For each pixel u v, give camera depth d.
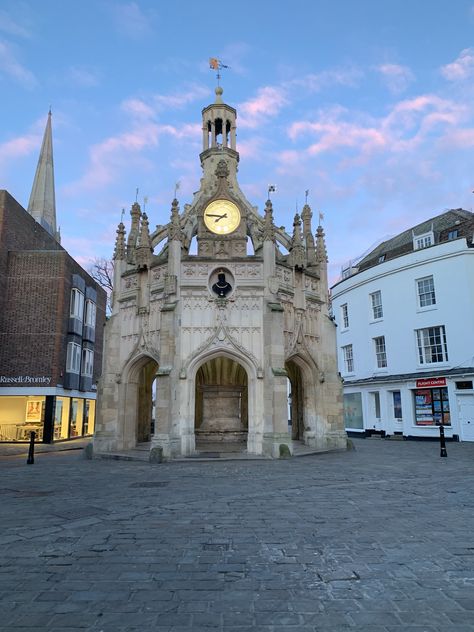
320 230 24.97
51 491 11.40
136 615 4.48
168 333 19.33
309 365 22.59
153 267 21.84
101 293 46.16
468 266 30.08
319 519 8.32
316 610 4.59
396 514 8.69
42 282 34.78
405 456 19.69
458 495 10.60
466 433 28.16
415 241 35.62
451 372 29.09
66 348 35.62
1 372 33.12
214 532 7.46
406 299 33.25
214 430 22.30
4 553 6.43
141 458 18.38
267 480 12.88
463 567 5.82
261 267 20.73
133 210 24.95
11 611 4.58
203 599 4.87
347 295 39.28
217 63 28.52
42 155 61.09
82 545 6.79
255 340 20.00
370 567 5.82
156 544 6.82
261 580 5.40
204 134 27.89
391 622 4.33
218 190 22.44
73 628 4.22
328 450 21.12
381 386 34.16
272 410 18.73
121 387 21.70
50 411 32.97
